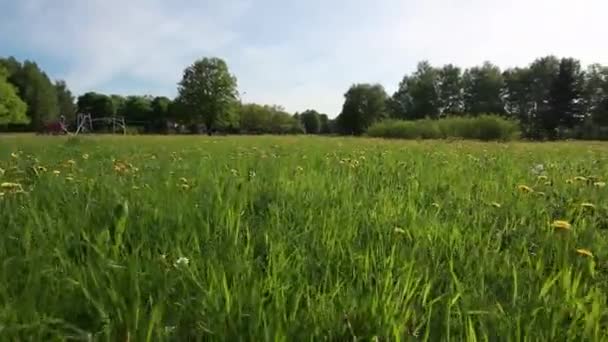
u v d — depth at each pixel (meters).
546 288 2.42
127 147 16.16
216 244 3.04
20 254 2.82
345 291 2.43
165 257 2.76
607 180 6.41
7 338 1.89
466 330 2.02
